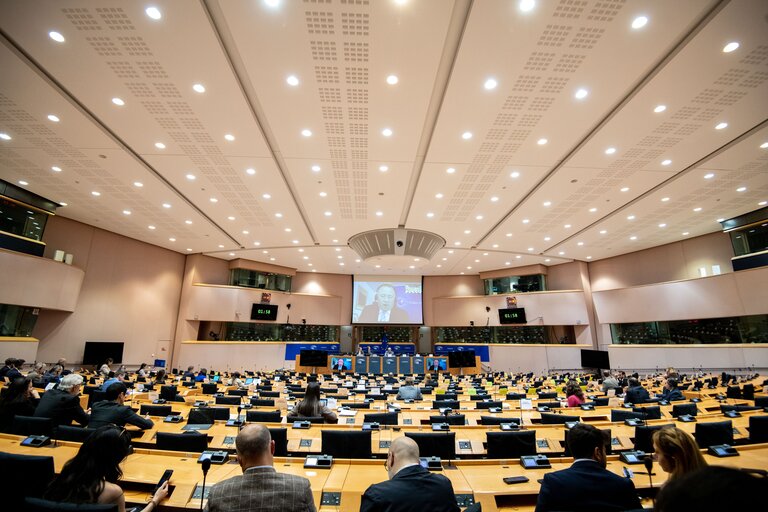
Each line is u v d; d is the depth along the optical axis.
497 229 16.06
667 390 8.99
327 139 9.03
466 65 6.56
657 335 18.66
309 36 5.96
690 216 14.37
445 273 26.19
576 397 7.18
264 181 11.50
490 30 5.82
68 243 15.09
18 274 12.38
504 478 3.14
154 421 5.06
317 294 25.39
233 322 21.81
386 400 8.06
